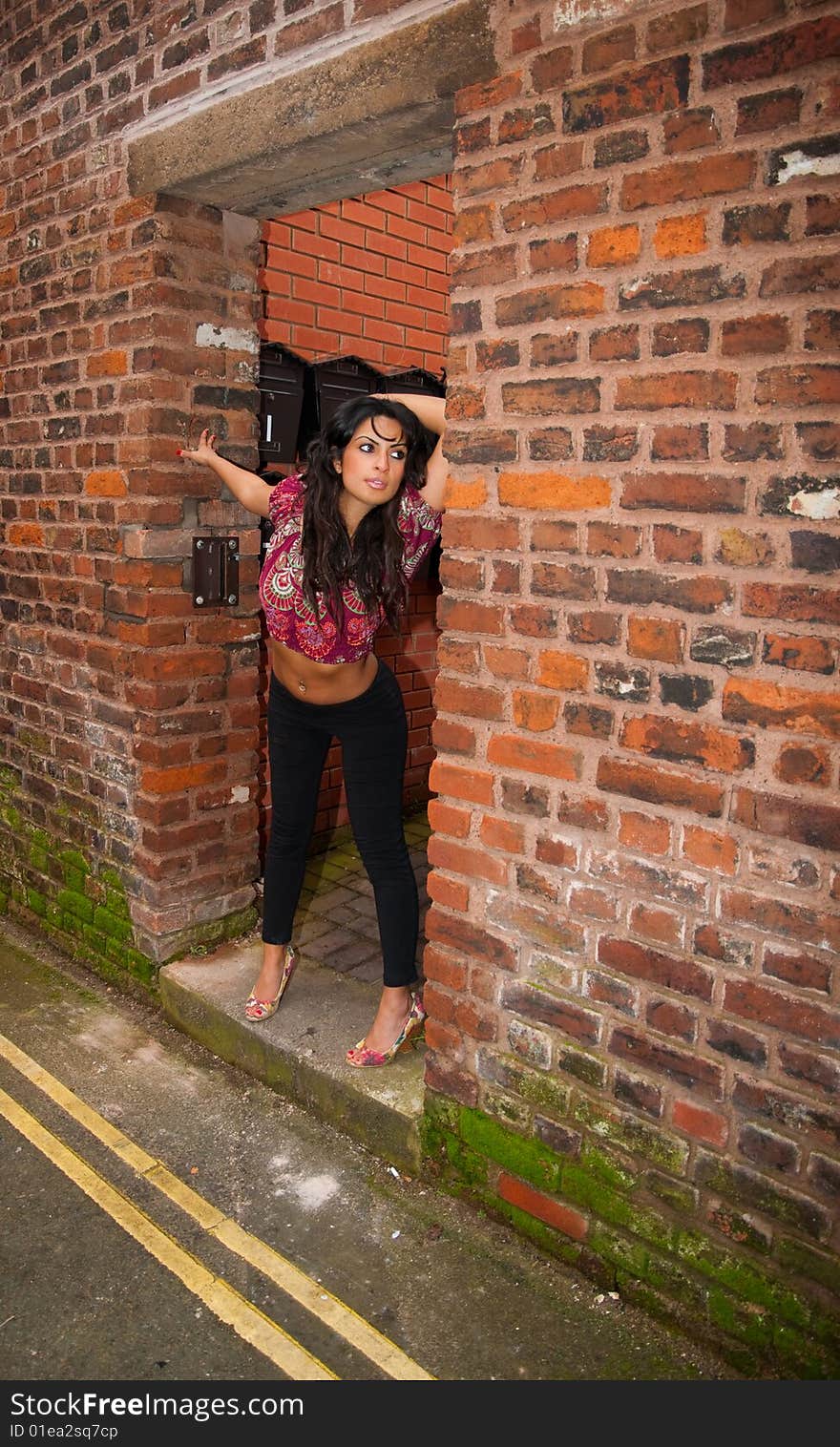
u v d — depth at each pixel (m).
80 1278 2.21
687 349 1.79
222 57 2.62
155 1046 3.12
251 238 3.13
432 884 2.37
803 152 1.62
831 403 1.65
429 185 4.50
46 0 3.19
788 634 1.75
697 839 1.91
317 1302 2.16
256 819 3.46
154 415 2.95
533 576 2.08
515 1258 2.29
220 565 3.14
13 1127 2.71
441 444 2.21
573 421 1.96
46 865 3.75
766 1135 1.89
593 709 2.03
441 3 2.10
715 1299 2.00
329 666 2.44
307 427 4.00
